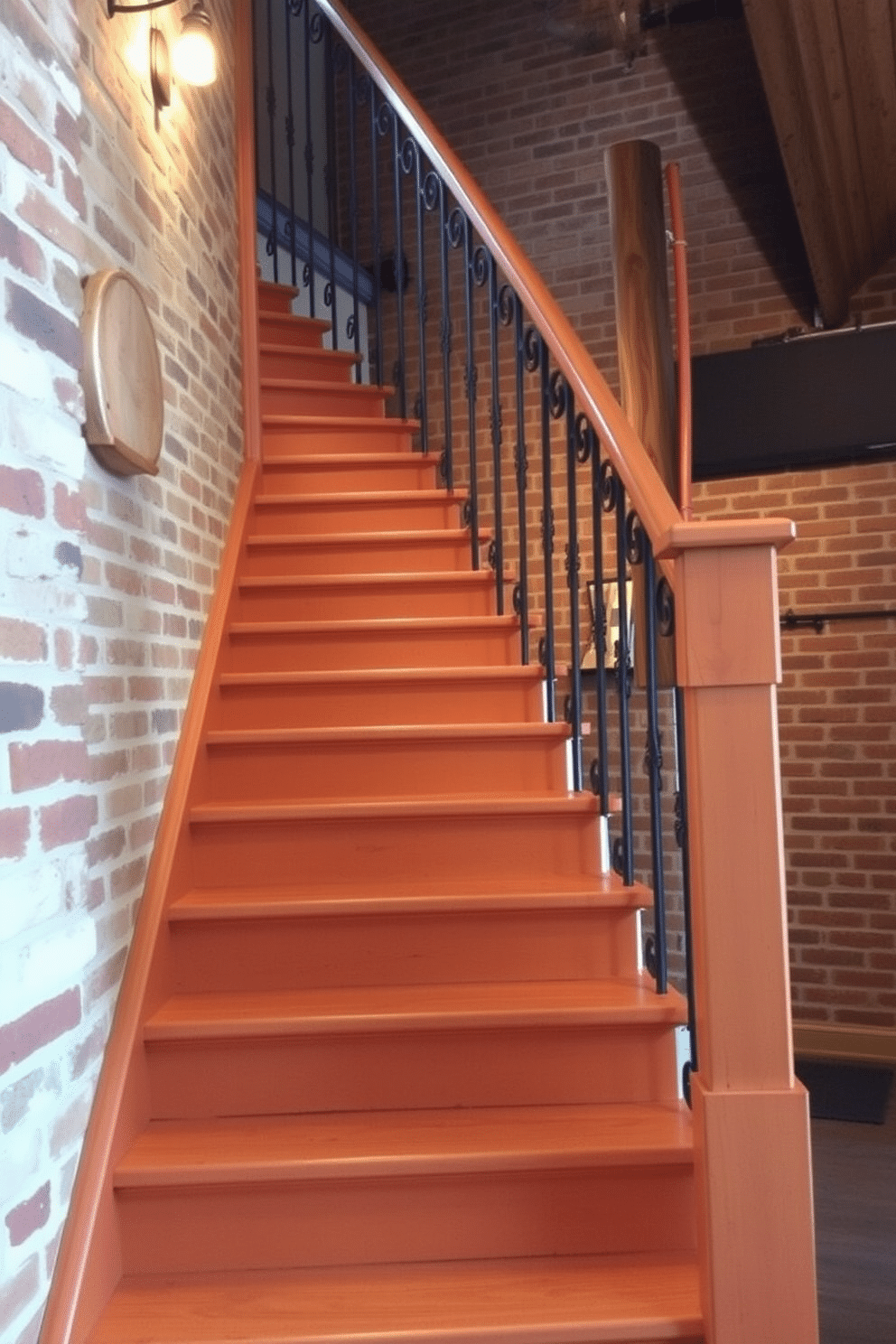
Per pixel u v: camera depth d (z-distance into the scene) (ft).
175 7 8.30
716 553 4.84
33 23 4.81
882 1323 8.25
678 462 9.91
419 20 17.20
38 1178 4.75
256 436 10.62
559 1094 6.31
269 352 11.96
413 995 6.61
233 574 9.23
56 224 5.01
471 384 9.58
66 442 5.04
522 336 8.63
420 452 11.46
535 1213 5.68
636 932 6.97
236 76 10.84
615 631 15.17
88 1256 5.04
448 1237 5.67
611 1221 5.70
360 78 13.10
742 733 4.83
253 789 8.03
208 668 8.27
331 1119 6.15
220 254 9.73
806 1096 4.79
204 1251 5.61
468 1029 6.21
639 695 15.08
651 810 6.60
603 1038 6.33
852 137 11.89
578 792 7.96
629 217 9.95
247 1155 5.65
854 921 14.44
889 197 13.35
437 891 7.07
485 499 16.21
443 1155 5.61
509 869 7.50
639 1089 6.33
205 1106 6.23
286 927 6.84
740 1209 4.80
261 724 8.55
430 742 8.04
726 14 14.98
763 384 13.43
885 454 13.23
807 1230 4.78
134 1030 5.96
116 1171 5.47
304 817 7.38
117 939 6.07
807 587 14.71
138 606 6.77
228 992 6.79
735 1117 4.80
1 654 4.34
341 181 17.84
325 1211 5.65
